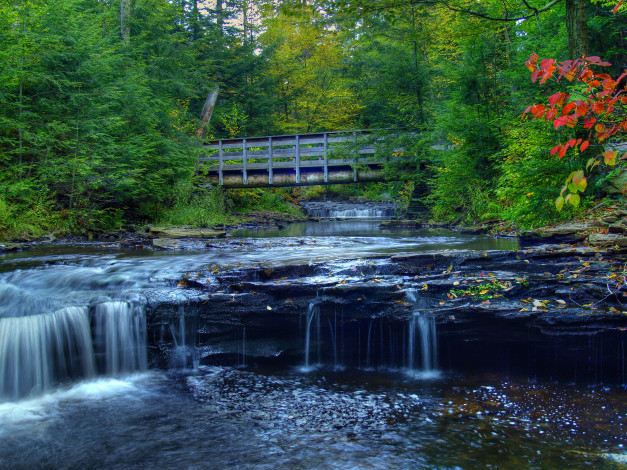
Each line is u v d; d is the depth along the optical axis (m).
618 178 6.98
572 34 7.38
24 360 4.20
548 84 9.76
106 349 4.68
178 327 4.88
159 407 3.76
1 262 7.10
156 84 17.69
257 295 4.90
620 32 12.42
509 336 4.39
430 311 4.52
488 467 2.72
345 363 4.82
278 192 25.42
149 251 8.70
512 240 9.34
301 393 3.99
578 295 4.33
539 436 3.08
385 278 5.13
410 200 16.61
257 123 26.36
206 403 3.82
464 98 12.45
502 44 12.02
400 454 2.89
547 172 7.44
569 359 4.18
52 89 11.47
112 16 18.03
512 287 4.59
